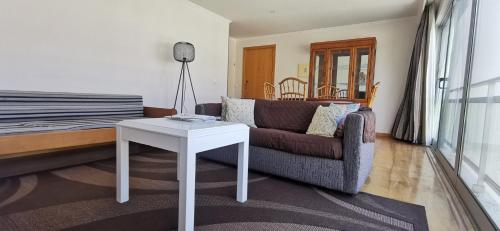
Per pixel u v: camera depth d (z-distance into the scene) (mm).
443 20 3762
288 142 2059
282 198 1775
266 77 6156
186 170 1243
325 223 1440
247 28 5445
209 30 4402
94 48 2848
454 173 2129
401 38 4633
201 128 1355
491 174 1730
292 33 5754
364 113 2016
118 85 3109
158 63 3584
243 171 1672
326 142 1904
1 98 2082
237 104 2865
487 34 1926
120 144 1600
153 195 1741
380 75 4824
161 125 1436
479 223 1420
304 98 3703
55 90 2555
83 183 1939
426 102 3900
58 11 2537
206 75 4414
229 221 1429
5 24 2217
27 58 2357
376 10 4223
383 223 1463
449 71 3303
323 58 5059
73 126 2088
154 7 3471
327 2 3898
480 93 1991
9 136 1718
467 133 2018
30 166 2131
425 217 1549
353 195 1860
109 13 2967
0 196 1681
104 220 1399
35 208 1515
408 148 3695
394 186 2082
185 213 1241
